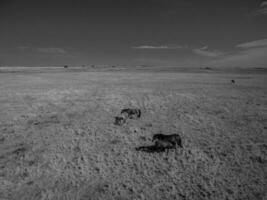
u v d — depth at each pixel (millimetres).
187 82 43219
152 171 8742
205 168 8906
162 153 10320
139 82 43312
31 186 7770
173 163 9359
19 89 31953
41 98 24688
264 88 33344
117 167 9086
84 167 9102
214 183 7848
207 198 7043
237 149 10703
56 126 14617
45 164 9383
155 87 34750
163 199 7043
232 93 28172
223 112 18031
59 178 8289
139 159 9773
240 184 7750
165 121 15609
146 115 17312
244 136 12461
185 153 10297
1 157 10070
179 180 8086
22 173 8641
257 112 17891
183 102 22297
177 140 11000
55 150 10812
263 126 14188
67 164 9375
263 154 10070
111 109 19359
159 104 21359
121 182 8008
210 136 12547
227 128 13930
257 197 7027
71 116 17109
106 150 10766
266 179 8016
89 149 10914
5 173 8641
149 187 7688
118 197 7164
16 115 17406
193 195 7207
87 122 15484
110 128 14109
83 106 20594
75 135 12906
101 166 9172
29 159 9844
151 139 12125
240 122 15188
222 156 9961
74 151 10695
